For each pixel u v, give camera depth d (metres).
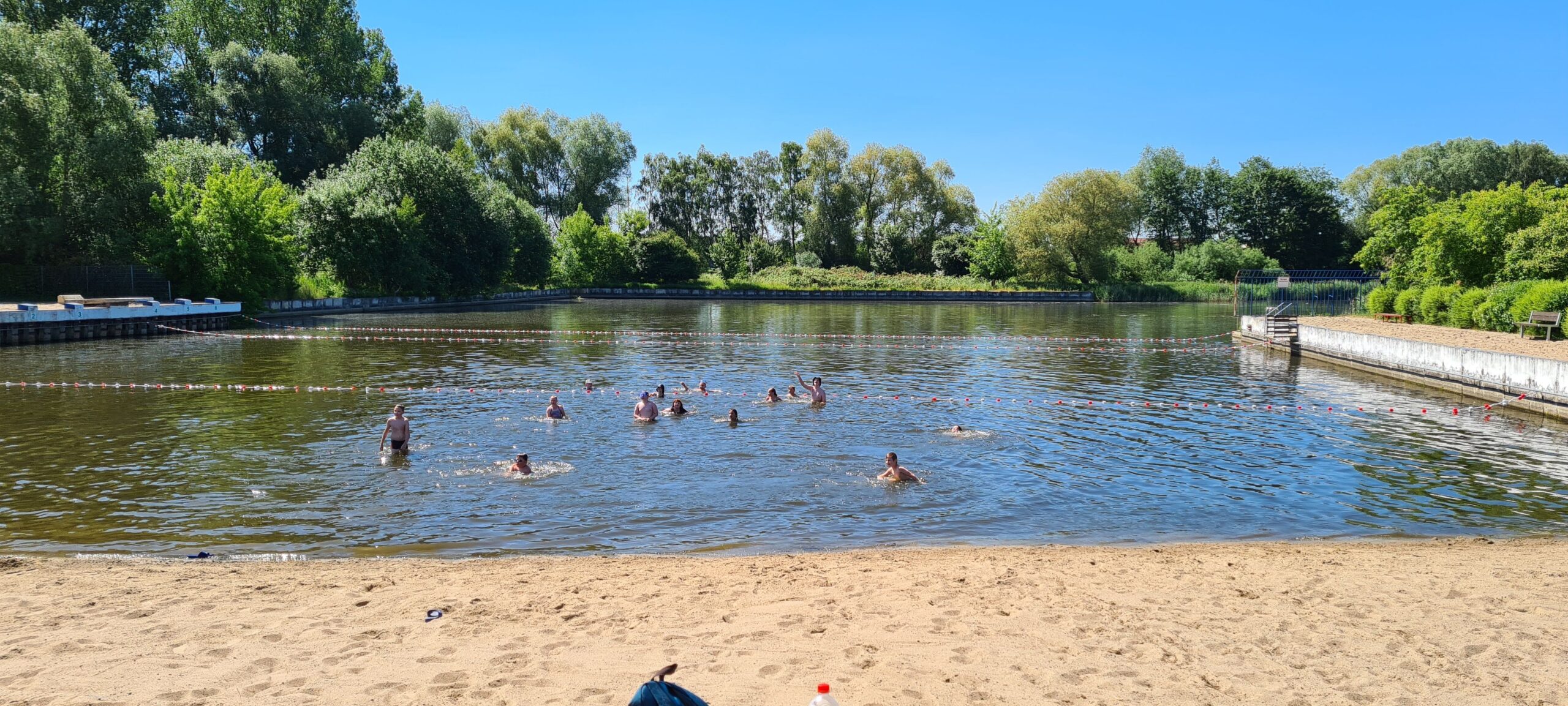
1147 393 27.45
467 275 78.25
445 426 20.92
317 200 66.12
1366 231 111.75
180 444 18.67
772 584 10.33
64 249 52.81
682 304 86.50
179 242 51.00
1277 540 12.98
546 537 12.80
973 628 8.73
